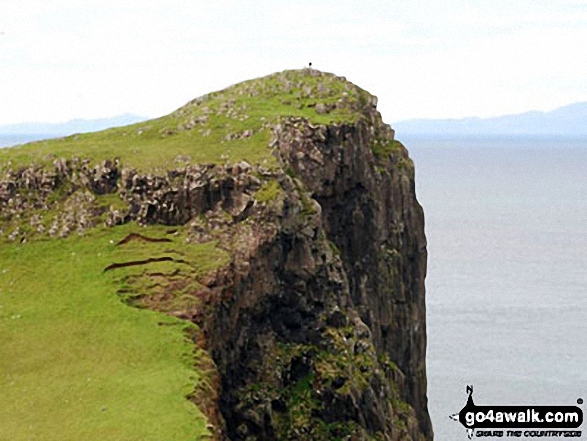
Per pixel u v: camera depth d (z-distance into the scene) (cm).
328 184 7300
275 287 6350
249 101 8056
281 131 7125
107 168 6694
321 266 6625
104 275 5856
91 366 4812
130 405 4316
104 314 5384
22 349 4991
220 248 6153
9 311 5456
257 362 6116
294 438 5975
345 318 6694
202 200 6450
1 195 6644
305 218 6631
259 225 6300
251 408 5881
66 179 6738
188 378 4678
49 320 5325
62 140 7706
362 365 6594
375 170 7944
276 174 6544
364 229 7719
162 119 8175
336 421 6197
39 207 6594
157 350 5003
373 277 7800
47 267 5997
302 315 6488
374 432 6431
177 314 5509
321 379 6256
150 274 5847
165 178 6519
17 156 6912
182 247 6172
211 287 5800
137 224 6412
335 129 7400
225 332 5838
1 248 6225
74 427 4106
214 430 4225
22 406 4356
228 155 6756
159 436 3984
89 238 6288
